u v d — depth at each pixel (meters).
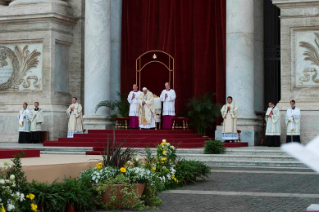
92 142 23.06
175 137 22.80
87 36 26.64
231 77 24.58
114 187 9.41
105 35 26.64
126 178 9.52
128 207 9.46
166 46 27.41
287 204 9.76
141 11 27.95
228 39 24.73
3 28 28.45
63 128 27.59
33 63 27.94
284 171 16.41
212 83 26.77
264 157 18.83
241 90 24.42
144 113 24.16
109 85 26.89
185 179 12.93
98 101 26.41
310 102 23.05
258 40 26.30
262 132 25.08
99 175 9.65
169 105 24.45
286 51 23.67
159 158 12.20
